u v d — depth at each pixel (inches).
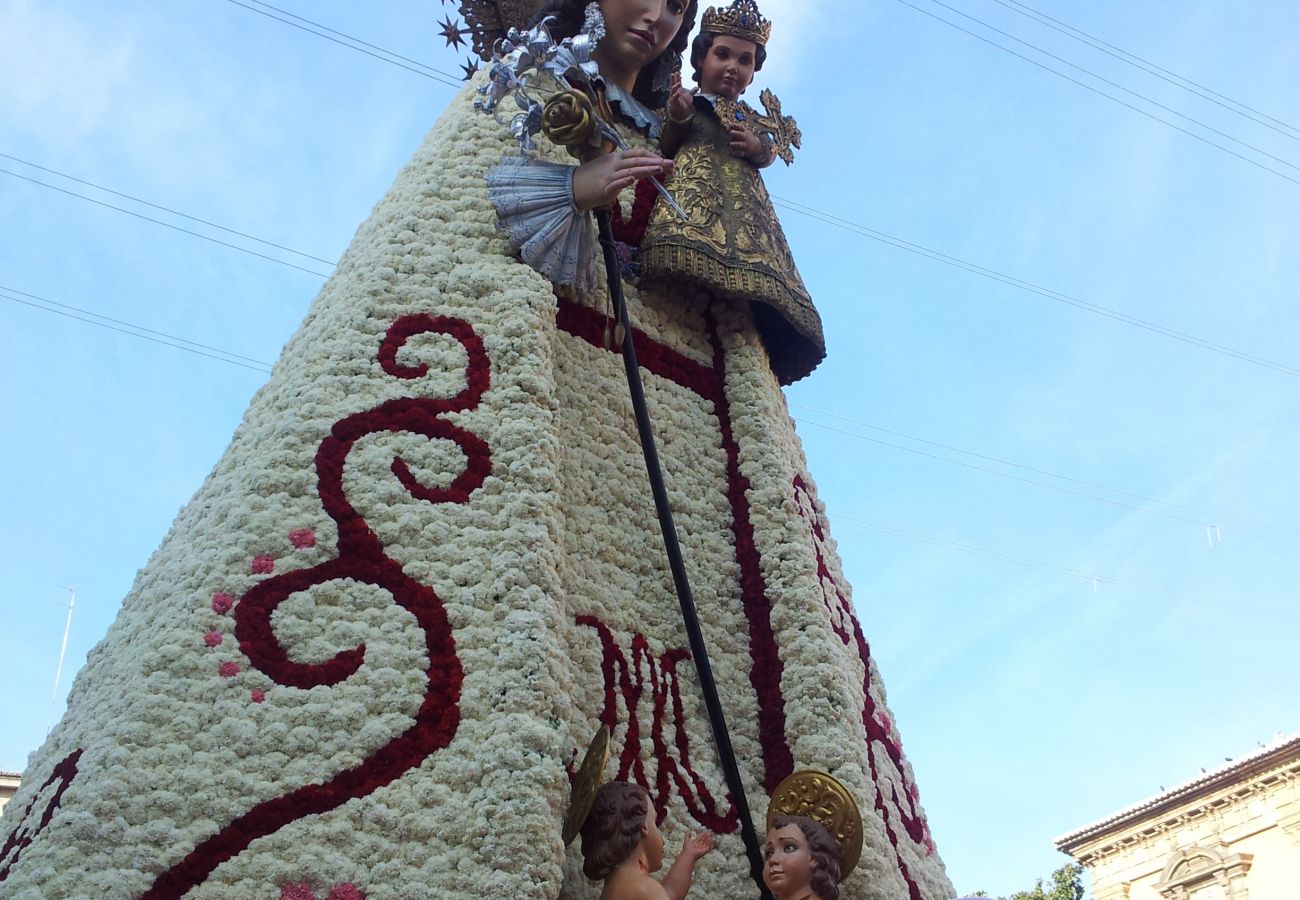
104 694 289.6
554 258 360.5
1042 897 1057.5
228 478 316.8
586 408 363.9
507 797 267.6
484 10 430.9
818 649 349.4
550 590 303.4
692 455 381.7
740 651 358.6
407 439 316.8
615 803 281.9
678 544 343.0
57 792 267.0
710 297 409.1
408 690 281.1
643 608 349.1
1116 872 1015.6
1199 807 955.3
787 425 417.1
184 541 315.3
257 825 257.9
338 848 259.6
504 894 258.2
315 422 314.0
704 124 417.4
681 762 332.5
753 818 332.8
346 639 285.1
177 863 250.4
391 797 266.8
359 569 294.8
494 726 277.9
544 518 312.2
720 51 429.4
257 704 271.7
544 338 344.5
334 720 273.3
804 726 339.6
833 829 309.9
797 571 363.3
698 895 315.9
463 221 361.7
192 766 260.7
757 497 378.0
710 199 400.5
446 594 295.7
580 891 288.7
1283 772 898.1
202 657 274.8
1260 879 901.2
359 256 365.7
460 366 333.7
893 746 384.2
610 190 352.5
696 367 398.0
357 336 333.1
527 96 377.7
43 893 241.3
